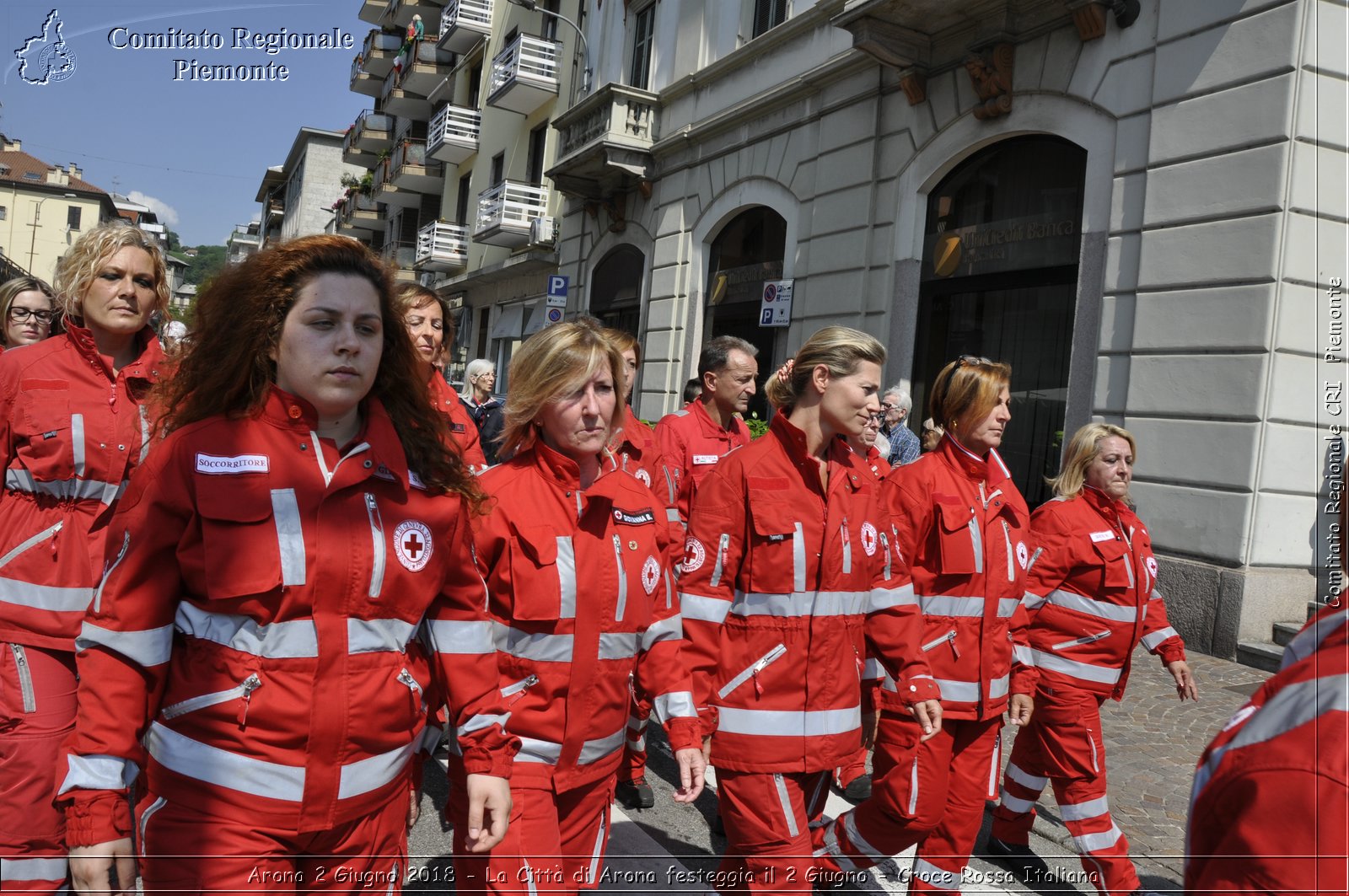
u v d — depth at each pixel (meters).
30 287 4.99
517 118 23.25
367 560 1.77
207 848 1.66
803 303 12.16
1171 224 7.71
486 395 7.38
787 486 2.73
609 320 18.03
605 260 18.28
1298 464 7.12
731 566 2.72
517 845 2.13
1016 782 3.75
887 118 11.03
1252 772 1.07
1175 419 7.57
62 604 2.82
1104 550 3.45
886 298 10.91
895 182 10.87
